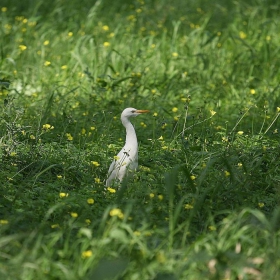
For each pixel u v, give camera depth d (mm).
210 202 9922
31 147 12000
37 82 17375
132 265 7930
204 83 17859
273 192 11234
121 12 23156
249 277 7840
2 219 9484
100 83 17000
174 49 19109
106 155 12719
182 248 8383
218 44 19656
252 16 21391
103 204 10227
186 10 23219
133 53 19156
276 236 8797
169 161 12391
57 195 10609
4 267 7824
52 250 8203
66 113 15227
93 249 8125
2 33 19703
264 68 18859
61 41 19625
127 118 11648
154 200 10211
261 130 13836
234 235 8484
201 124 14938
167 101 16562
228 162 11289
